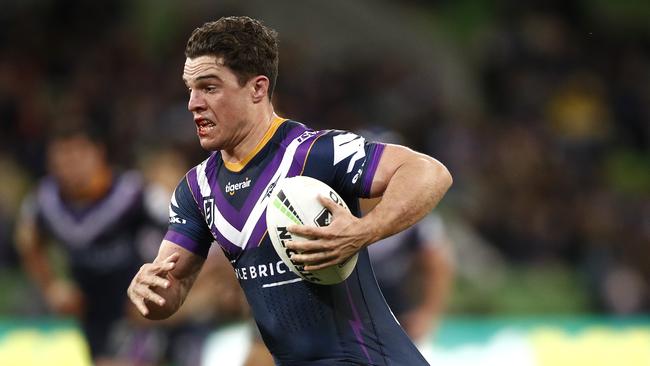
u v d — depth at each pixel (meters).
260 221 12.51
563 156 54.81
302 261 11.79
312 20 63.81
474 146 53.62
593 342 31.41
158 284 12.71
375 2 66.50
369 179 12.30
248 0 62.25
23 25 57.22
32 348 30.39
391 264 22.67
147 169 41.06
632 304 45.03
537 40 62.44
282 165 12.55
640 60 63.97
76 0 58.44
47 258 26.36
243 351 27.12
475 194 50.88
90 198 24.97
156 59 56.66
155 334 25.31
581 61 62.59
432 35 65.75
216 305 25.09
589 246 48.28
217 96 12.41
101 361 25.53
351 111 55.50
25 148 50.34
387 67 59.44
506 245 48.62
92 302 25.50
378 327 12.81
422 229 23.17
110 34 57.34
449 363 29.55
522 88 59.81
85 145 24.56
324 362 12.57
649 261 47.88
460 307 43.03
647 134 60.53
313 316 12.53
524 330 33.75
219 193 12.90
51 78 55.44
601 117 59.91
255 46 12.55
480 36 65.44
